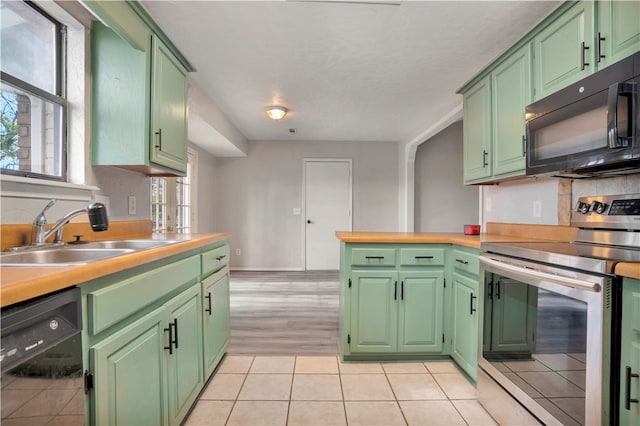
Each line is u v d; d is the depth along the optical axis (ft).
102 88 5.53
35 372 2.26
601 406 3.36
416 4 5.85
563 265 3.91
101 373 2.95
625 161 4.03
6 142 4.45
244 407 5.43
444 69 8.60
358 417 5.18
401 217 17.37
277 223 17.56
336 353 7.54
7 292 2.03
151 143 5.69
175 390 4.47
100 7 4.29
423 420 5.11
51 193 4.73
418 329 6.91
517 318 4.64
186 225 13.98
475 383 6.02
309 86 9.80
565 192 6.25
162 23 6.40
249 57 7.88
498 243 5.39
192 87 9.46
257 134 16.17
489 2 5.80
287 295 12.53
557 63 5.21
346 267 6.88
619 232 4.41
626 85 3.82
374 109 12.06
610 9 4.33
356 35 6.90
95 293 2.91
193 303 5.20
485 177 7.24
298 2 5.78
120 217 6.43
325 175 17.63
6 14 4.48
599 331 3.38
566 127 4.79
